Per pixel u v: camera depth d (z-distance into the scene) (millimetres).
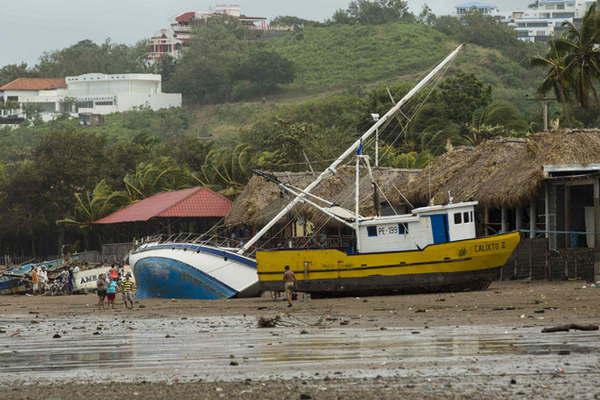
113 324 98375
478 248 114625
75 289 175375
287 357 64500
